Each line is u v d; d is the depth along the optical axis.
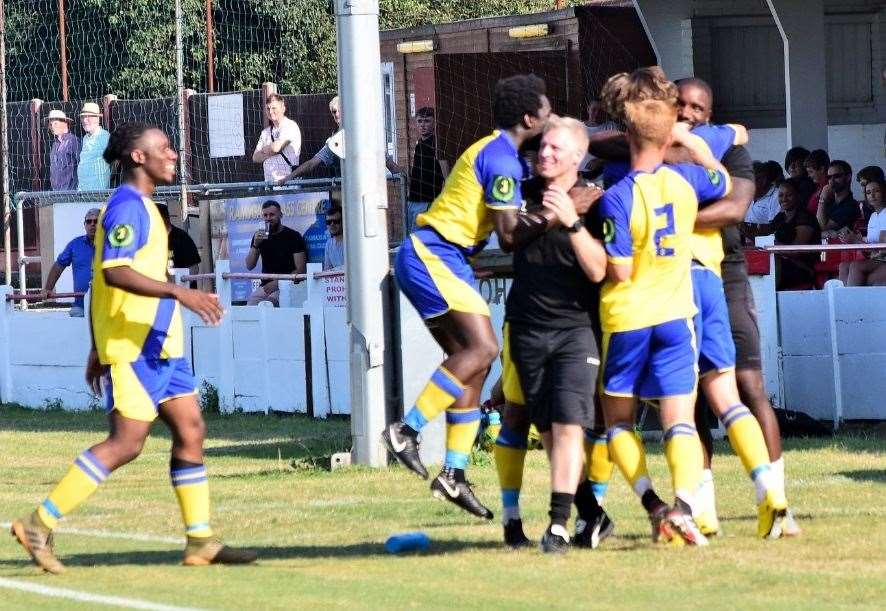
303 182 49.56
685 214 17.94
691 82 19.47
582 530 18.80
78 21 89.50
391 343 30.28
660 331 17.97
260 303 43.47
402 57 62.56
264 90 64.88
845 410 35.38
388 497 25.67
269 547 20.05
